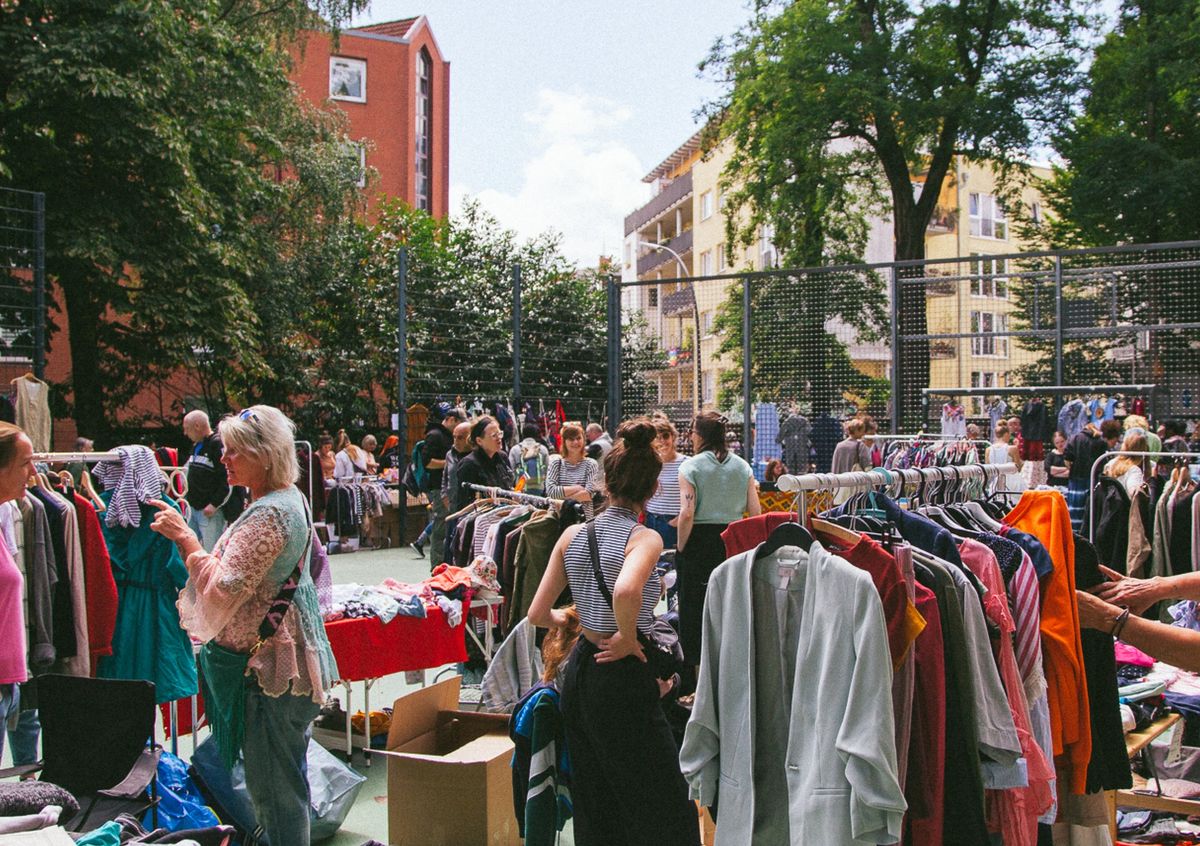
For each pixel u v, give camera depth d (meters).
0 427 3.71
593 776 3.36
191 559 3.34
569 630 3.58
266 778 3.42
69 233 16.33
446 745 4.63
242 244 19.52
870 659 2.46
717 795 2.87
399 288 15.70
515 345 17.12
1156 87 19.78
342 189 23.66
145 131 16.55
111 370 19.59
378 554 14.51
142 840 2.90
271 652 3.35
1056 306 12.42
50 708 3.43
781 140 19.84
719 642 2.87
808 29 19.67
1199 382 12.09
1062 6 19.89
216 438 8.39
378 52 42.81
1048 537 3.23
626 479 3.39
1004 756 2.79
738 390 13.80
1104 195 19.72
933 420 13.20
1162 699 4.52
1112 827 3.92
